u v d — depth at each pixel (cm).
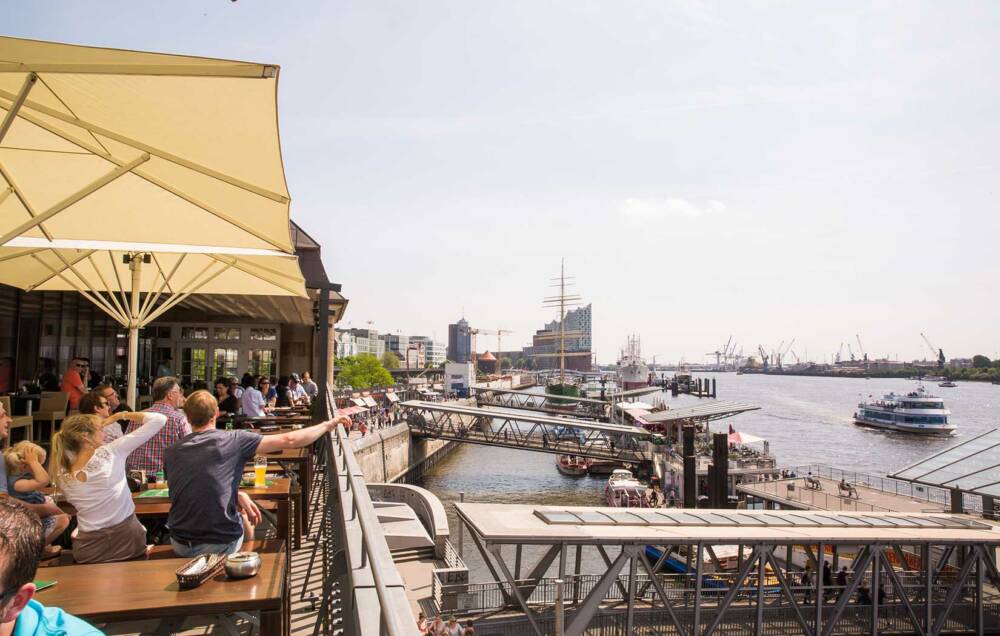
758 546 2005
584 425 6347
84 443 417
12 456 466
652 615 2055
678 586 2689
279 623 305
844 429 12938
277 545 429
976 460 3625
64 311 1816
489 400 12325
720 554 3319
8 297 1625
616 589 2439
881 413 12988
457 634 1622
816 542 1998
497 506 2116
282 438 423
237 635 445
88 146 510
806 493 4491
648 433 6297
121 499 424
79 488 411
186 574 312
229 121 443
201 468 399
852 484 4803
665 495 5419
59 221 658
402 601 193
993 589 2559
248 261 892
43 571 337
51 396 1142
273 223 623
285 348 2277
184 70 354
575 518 1977
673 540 1891
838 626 2234
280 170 502
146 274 1096
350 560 286
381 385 12988
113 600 294
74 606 285
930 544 2122
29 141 527
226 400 1271
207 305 2036
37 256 899
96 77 396
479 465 8156
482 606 2012
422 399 10150
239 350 2231
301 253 2091
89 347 1891
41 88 417
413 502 3372
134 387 952
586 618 1847
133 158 529
